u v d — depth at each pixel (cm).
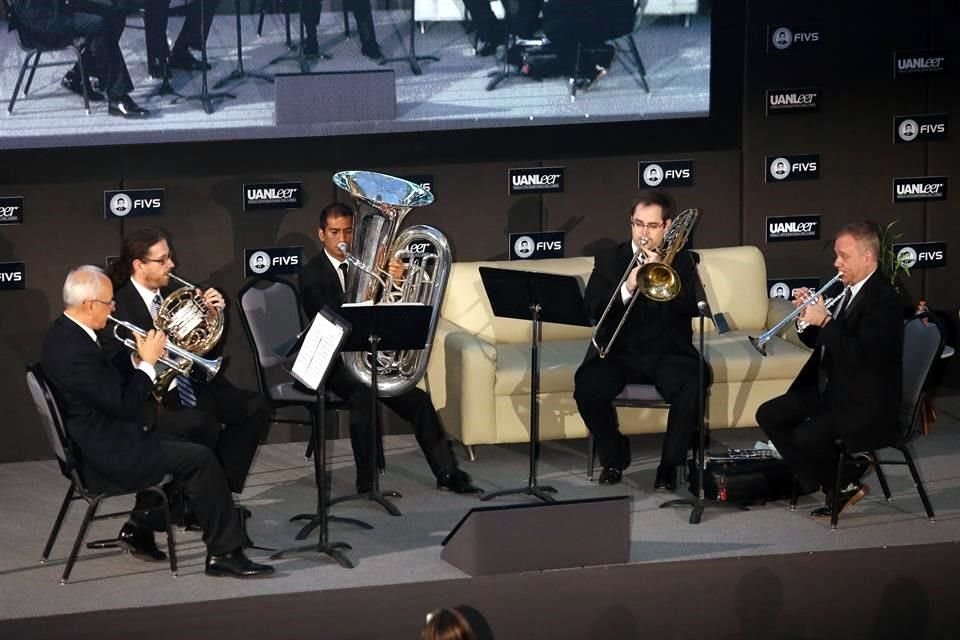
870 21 1391
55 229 1291
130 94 1287
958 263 1439
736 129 1389
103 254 1305
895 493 1154
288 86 1308
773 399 1114
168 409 1091
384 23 1312
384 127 1330
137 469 970
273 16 1296
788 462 1098
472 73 1336
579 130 1361
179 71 1291
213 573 991
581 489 1182
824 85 1396
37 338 1302
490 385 1226
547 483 1200
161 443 984
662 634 988
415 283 1138
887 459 1248
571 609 977
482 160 1352
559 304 1088
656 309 1200
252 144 1313
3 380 1298
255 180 1319
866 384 1062
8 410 1302
